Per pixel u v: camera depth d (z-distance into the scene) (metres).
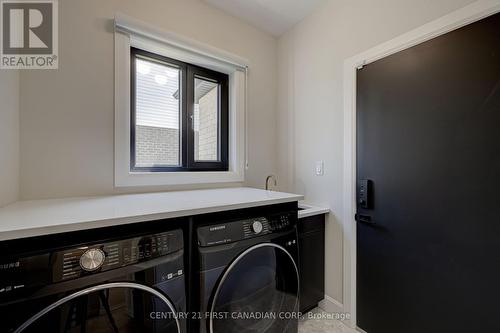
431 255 1.18
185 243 0.98
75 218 0.78
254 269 1.12
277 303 1.21
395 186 1.33
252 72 2.06
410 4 1.27
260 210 1.24
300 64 1.99
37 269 0.65
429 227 1.19
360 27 1.53
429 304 1.19
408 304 1.27
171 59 1.74
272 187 2.17
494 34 0.98
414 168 1.25
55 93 1.24
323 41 1.79
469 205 1.06
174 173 1.65
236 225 1.09
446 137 1.13
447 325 1.12
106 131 1.38
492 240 1.00
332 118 1.72
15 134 1.12
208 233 1.00
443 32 1.13
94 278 0.72
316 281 1.68
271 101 2.19
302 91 1.97
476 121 1.04
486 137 1.01
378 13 1.42
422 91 1.21
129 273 0.78
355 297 1.53
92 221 0.76
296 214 1.38
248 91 2.04
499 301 0.98
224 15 1.87
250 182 2.06
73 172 1.29
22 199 1.16
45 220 0.75
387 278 1.36
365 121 1.49
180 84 1.80
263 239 1.16
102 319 0.73
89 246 0.74
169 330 0.86
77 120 1.30
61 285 0.67
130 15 1.45
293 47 2.06
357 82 1.54
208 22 1.78
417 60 1.23
